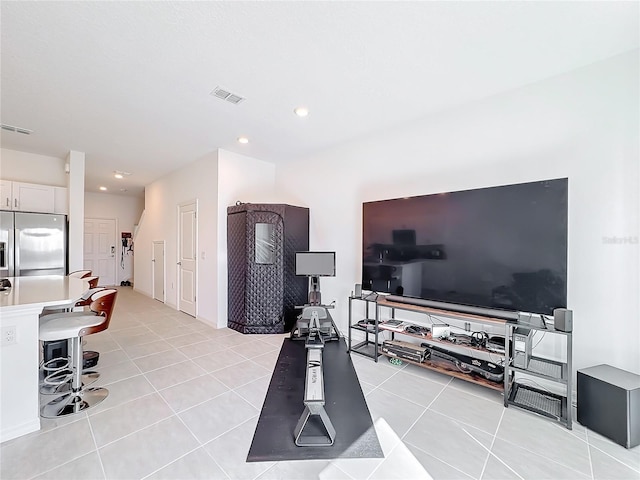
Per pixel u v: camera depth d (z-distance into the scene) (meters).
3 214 3.90
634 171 2.06
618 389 1.79
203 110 3.01
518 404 2.19
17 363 1.84
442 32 1.88
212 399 2.29
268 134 3.66
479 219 2.50
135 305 5.68
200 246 4.70
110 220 8.20
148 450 1.71
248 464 1.62
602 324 2.16
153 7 1.69
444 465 1.62
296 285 4.27
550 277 2.17
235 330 4.16
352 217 3.86
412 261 2.91
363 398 2.34
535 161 2.47
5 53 2.10
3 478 1.49
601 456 1.69
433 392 2.44
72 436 1.83
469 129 2.84
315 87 2.57
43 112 3.06
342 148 3.98
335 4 1.67
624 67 2.10
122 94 2.69
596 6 1.67
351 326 3.29
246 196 4.59
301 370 2.85
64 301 1.99
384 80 2.45
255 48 2.06
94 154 4.48
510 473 1.56
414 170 3.23
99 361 3.00
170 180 5.66
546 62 2.20
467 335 2.71
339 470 1.58
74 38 1.95
